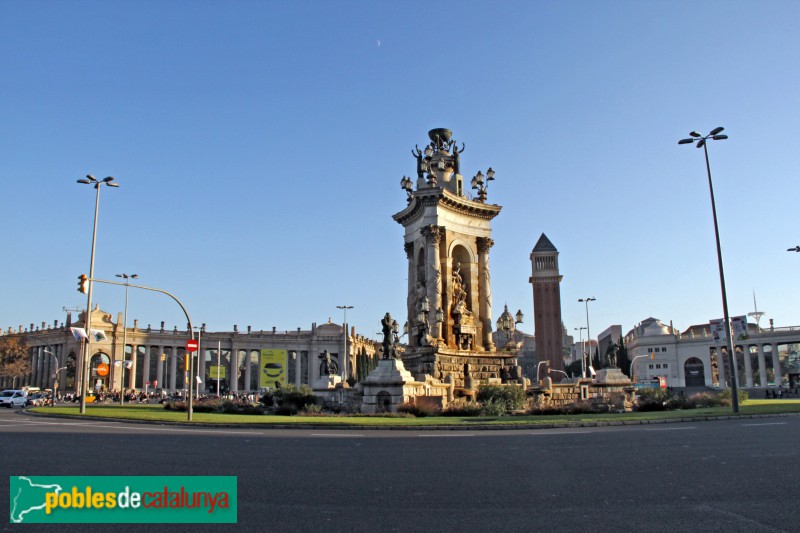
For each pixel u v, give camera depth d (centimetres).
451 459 1683
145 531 954
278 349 16162
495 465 1559
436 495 1179
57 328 14962
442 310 5422
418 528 941
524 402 4650
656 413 3819
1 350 14488
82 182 5169
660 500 1113
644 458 1639
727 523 945
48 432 2623
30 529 966
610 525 946
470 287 5794
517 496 1166
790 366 19925
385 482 1317
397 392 4334
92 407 6078
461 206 5750
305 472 1452
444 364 5281
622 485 1259
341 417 3681
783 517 973
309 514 1033
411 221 5922
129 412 4534
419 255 5772
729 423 3014
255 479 1354
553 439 2242
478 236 5909
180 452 1841
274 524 972
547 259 16712
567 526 945
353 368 16762
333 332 16612
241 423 3112
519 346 6241
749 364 16000
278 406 4791
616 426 2942
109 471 1453
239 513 1044
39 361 15575
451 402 4381
